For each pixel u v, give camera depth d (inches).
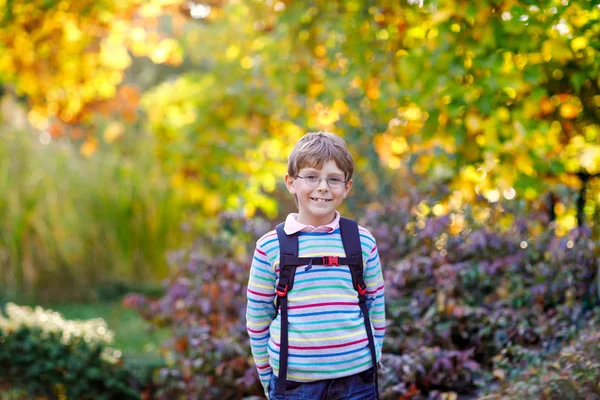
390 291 140.9
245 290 150.7
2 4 175.9
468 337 140.6
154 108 275.6
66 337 170.7
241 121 238.2
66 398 161.9
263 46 205.6
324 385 80.4
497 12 138.9
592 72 140.2
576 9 133.6
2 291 284.2
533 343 135.6
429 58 147.7
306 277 81.4
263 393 139.3
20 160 296.4
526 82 143.5
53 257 290.0
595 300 134.3
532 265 149.0
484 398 109.4
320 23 184.1
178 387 148.2
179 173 261.4
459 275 143.7
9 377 162.9
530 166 150.6
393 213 160.7
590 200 157.2
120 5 193.6
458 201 159.6
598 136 155.8
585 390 99.7
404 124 178.4
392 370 126.0
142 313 165.8
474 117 148.9
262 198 227.6
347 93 192.1
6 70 203.5
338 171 84.0
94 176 306.7
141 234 303.4
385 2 165.9
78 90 216.2
